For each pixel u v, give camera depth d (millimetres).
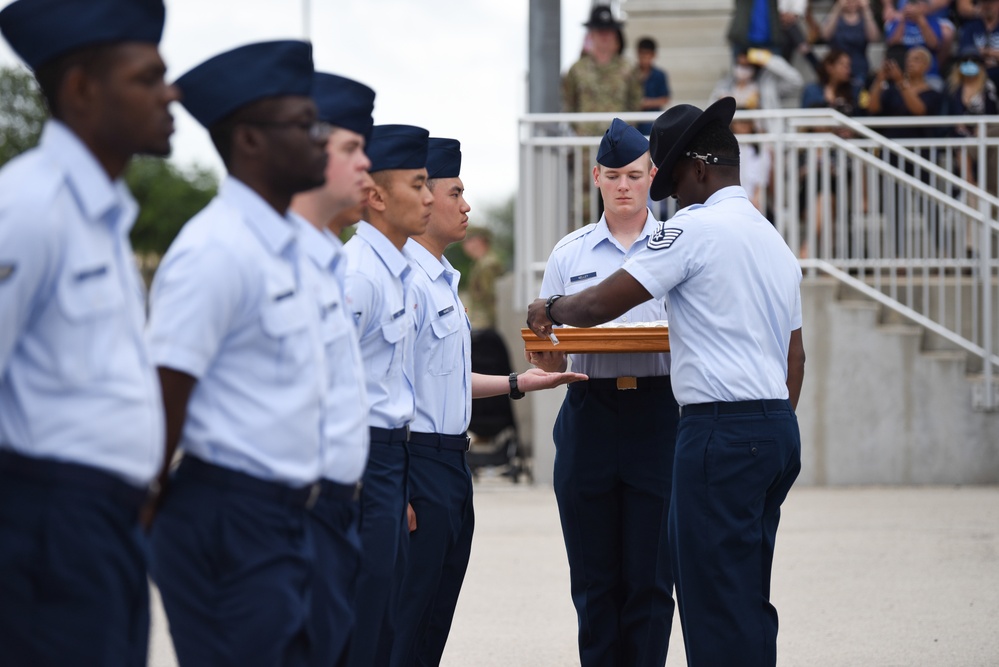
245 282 4047
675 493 5875
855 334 13812
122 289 3586
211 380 4094
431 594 6234
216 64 4184
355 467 4625
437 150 6434
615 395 6895
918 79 15578
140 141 3596
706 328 5789
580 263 7160
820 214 14781
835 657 7656
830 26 16516
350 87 4789
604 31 15805
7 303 3299
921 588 9320
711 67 20578
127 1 3549
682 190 6148
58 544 3422
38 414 3428
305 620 4207
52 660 3447
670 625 6969
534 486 14438
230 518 4074
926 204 13961
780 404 5852
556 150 14133
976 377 13867
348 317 4703
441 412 6246
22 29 3523
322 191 4730
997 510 12227
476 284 20719
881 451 13812
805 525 11641
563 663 7715
